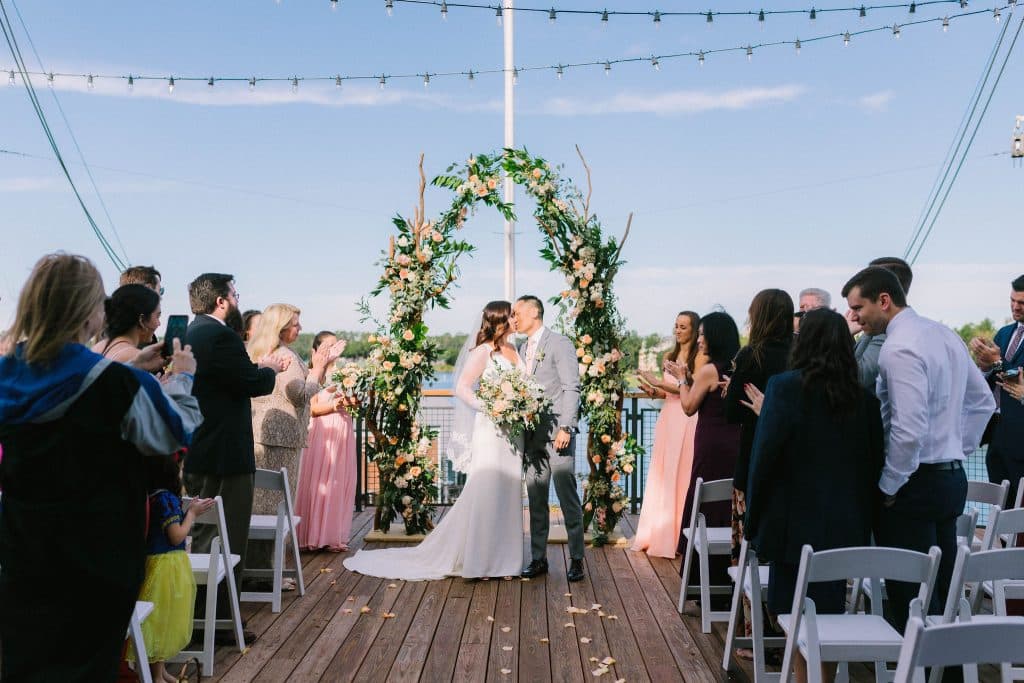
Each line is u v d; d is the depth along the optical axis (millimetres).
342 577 5570
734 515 4109
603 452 6582
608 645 4312
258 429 5320
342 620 4680
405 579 5512
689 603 5027
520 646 4281
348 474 6352
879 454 3172
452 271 6629
